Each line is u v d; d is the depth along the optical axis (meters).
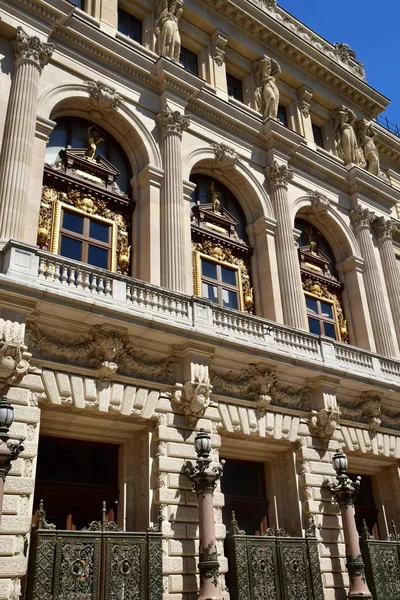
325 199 29.36
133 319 17.03
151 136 23.30
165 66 24.22
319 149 31.16
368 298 28.86
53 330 16.44
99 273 17.28
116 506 17.23
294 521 20.05
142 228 21.88
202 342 18.30
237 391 19.70
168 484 16.83
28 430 14.99
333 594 19.20
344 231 29.84
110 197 21.91
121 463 17.75
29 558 13.92
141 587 14.87
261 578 17.08
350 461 23.42
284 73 31.02
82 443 17.44
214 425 18.64
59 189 20.66
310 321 27.00
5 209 17.53
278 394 20.78
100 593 14.20
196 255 23.50
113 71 23.38
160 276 21.05
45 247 19.38
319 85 32.72
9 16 20.44
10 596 13.21
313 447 21.02
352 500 20.06
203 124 25.53
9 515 13.90
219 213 25.42
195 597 16.02
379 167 36.12
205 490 16.36
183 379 18.25
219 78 27.80
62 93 21.34
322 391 21.55
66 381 16.17
